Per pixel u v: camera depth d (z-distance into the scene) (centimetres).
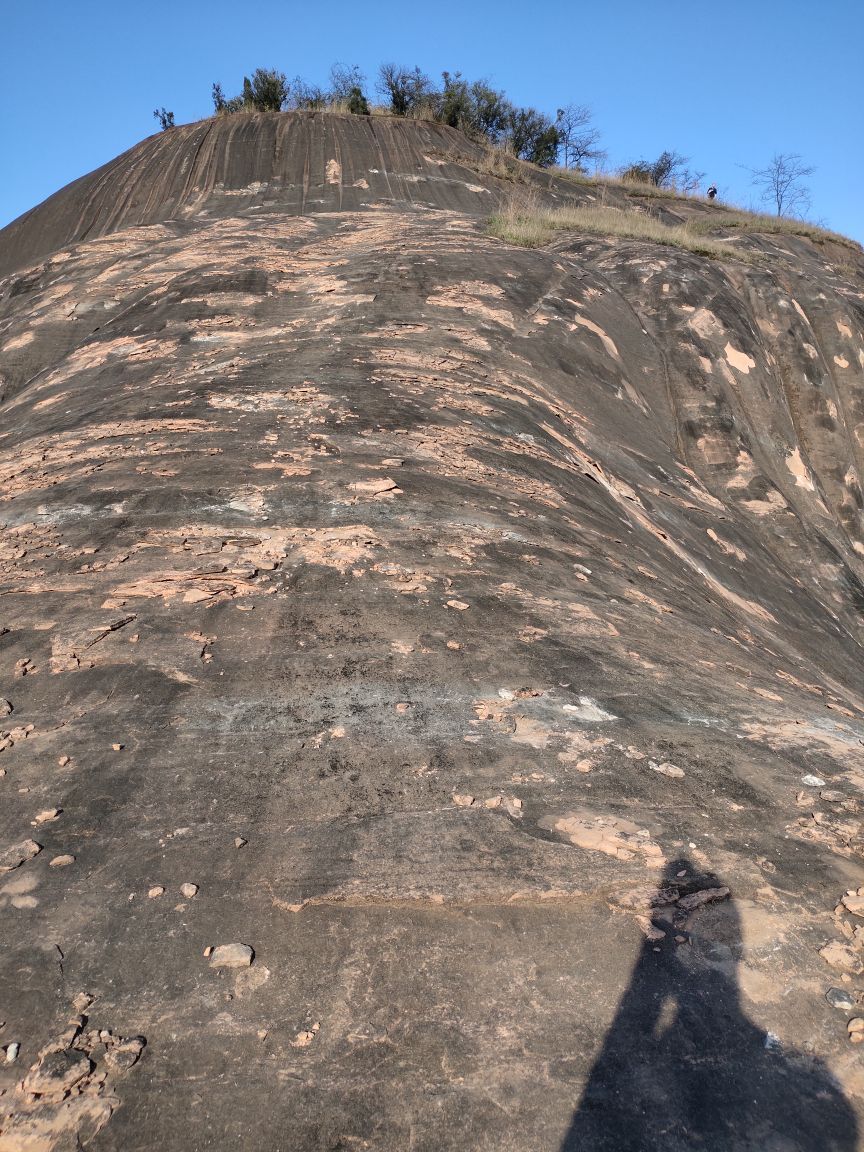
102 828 328
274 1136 206
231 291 1365
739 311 1611
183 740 389
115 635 485
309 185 2534
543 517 730
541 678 461
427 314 1280
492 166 2911
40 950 266
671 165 3716
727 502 1196
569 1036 234
